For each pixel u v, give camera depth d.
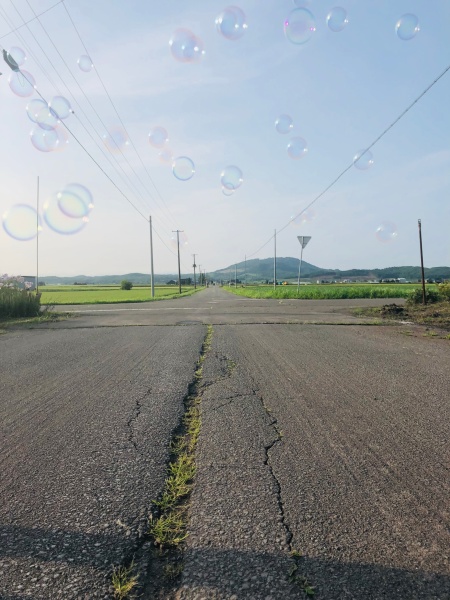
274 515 1.68
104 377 4.22
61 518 1.68
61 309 15.86
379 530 1.58
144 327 9.00
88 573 1.36
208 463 2.18
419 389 3.64
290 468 2.11
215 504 1.77
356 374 4.22
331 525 1.61
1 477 2.05
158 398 3.42
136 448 2.40
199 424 2.79
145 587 1.30
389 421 2.81
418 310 11.81
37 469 2.14
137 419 2.90
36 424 2.83
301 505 1.75
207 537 1.54
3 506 1.78
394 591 1.27
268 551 1.46
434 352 5.48
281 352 5.55
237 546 1.49
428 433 2.60
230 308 15.38
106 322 10.27
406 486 1.92
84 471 2.11
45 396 3.54
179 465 2.15
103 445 2.45
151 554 1.46
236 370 4.44
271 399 3.36
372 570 1.36
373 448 2.36
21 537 1.56
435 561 1.40
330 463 2.17
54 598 1.25
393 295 26.66
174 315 12.20
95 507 1.76
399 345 6.08
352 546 1.48
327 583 1.31
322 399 3.35
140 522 1.65
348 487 1.91
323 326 8.73
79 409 3.16
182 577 1.34
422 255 13.28
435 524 1.62
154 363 4.90
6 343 6.84
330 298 26.50
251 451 2.33
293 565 1.39
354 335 7.25
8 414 3.06
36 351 5.95
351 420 2.84
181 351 5.73
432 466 2.13
